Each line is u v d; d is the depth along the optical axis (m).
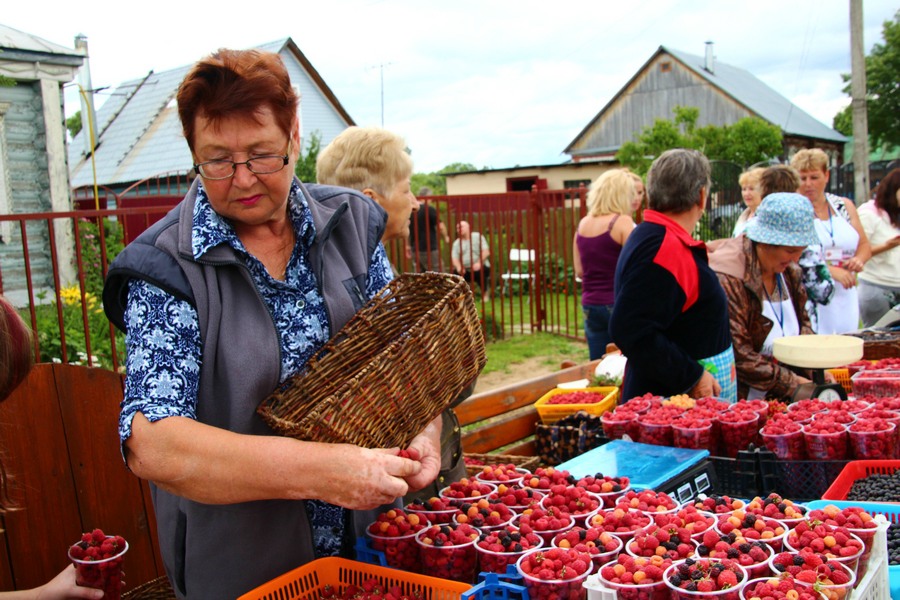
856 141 21.33
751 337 4.39
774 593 1.69
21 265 11.91
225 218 1.95
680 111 26.77
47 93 12.12
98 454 3.31
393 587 1.92
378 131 3.29
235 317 1.95
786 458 3.10
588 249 6.93
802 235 4.04
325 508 2.14
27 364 2.05
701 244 3.72
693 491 2.87
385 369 1.84
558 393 5.46
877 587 1.94
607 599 1.77
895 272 7.17
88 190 24.00
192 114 1.79
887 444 3.03
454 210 11.77
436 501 2.30
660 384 3.92
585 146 46.81
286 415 1.96
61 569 3.21
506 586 1.86
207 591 2.04
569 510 2.27
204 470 1.69
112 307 1.93
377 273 2.30
